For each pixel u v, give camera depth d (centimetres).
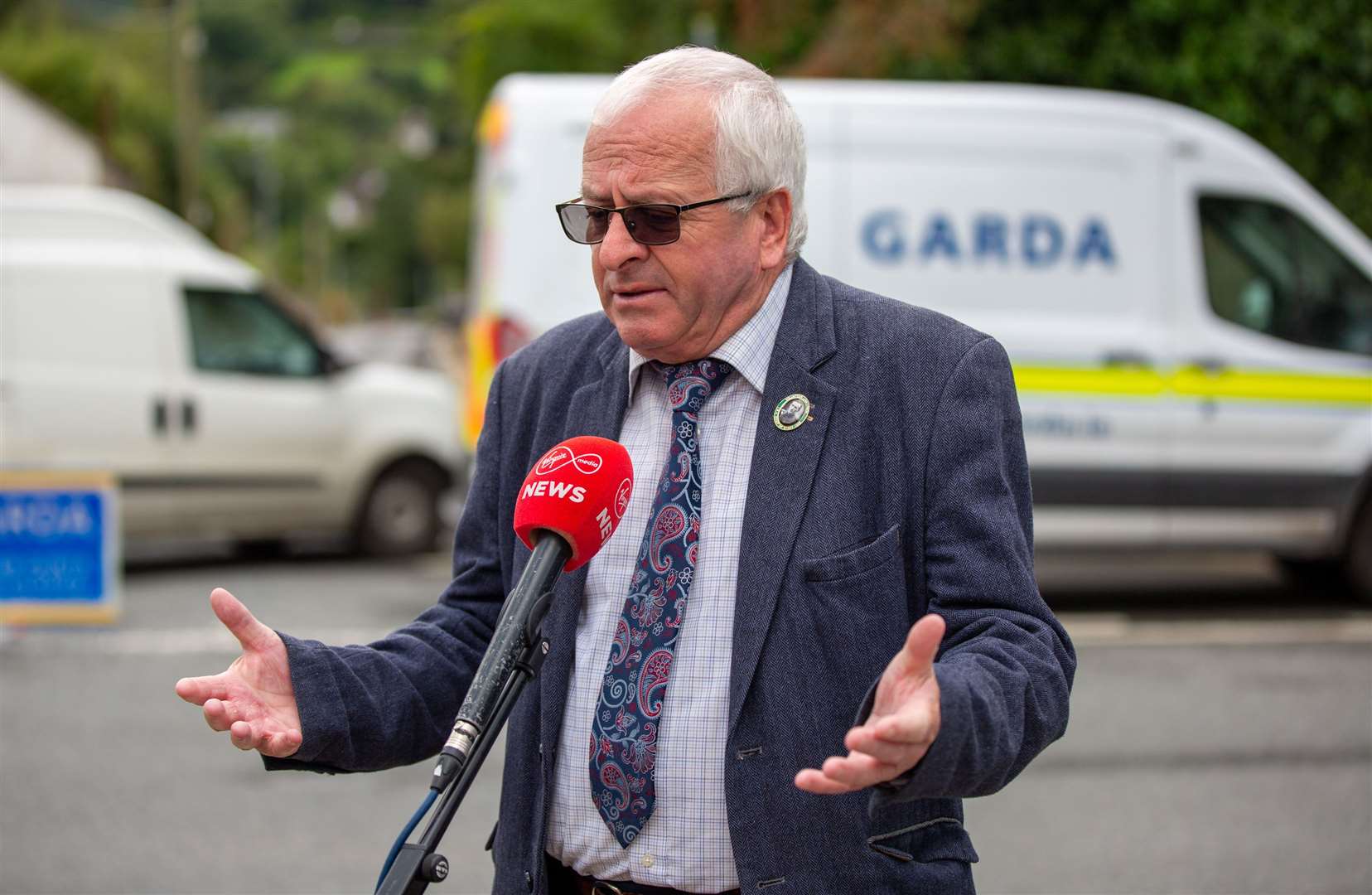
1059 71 1180
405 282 10769
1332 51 1187
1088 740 630
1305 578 970
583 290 822
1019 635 204
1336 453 867
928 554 216
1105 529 850
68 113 3694
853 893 209
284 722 212
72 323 985
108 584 854
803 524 215
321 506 1080
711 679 213
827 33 1235
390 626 857
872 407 220
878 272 823
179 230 1038
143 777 592
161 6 6153
